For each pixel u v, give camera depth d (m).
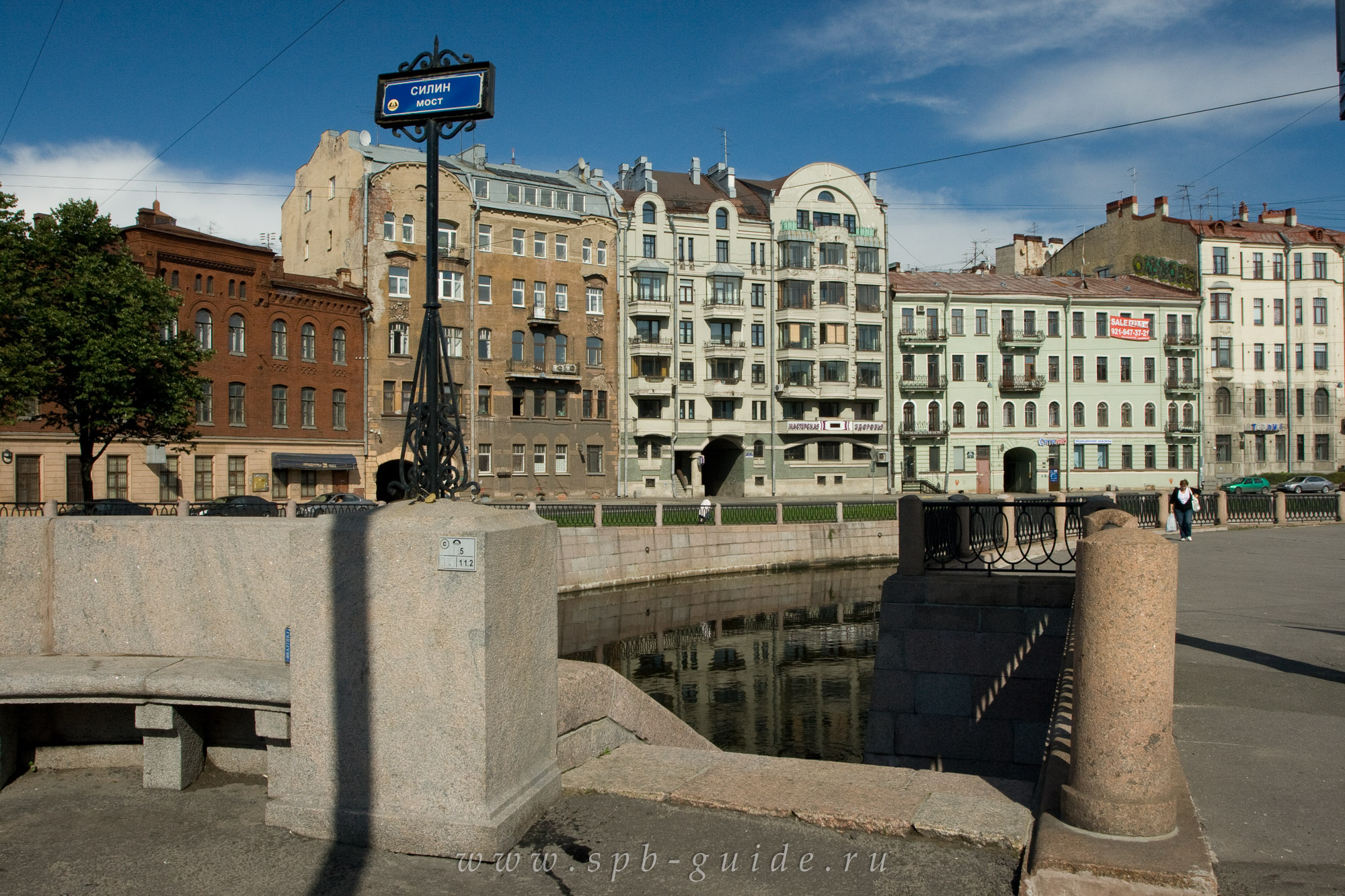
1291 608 12.53
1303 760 5.49
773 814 4.26
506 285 51.50
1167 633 3.85
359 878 3.67
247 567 4.67
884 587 12.16
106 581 4.80
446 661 3.86
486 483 50.38
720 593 32.91
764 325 58.72
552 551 4.50
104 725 4.78
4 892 3.52
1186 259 64.75
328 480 45.09
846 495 59.25
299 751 4.06
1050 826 3.91
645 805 4.38
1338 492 29.70
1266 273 64.25
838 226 59.62
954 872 3.75
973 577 12.00
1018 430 61.88
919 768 11.74
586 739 5.00
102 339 25.77
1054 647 11.45
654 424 55.41
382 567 3.93
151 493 38.62
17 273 25.38
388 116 4.74
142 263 37.88
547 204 53.62
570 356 53.56
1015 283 64.69
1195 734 6.07
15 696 4.30
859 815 4.13
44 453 35.81
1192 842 3.74
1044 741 11.27
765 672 21.86
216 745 4.71
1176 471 63.47
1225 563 18.33
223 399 40.84
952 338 61.25
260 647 4.65
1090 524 4.69
